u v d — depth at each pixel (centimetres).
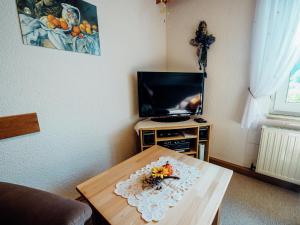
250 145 192
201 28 198
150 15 212
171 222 79
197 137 196
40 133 130
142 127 186
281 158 163
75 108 151
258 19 156
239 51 182
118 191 100
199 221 80
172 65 244
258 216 139
